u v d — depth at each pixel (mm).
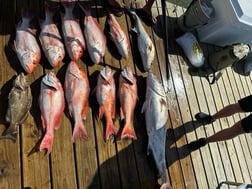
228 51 2561
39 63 1897
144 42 2275
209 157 2328
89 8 2152
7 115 1647
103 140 1902
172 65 2508
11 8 1988
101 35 2088
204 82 2633
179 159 2176
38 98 1802
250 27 2629
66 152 1770
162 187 1835
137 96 2107
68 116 1841
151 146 1987
